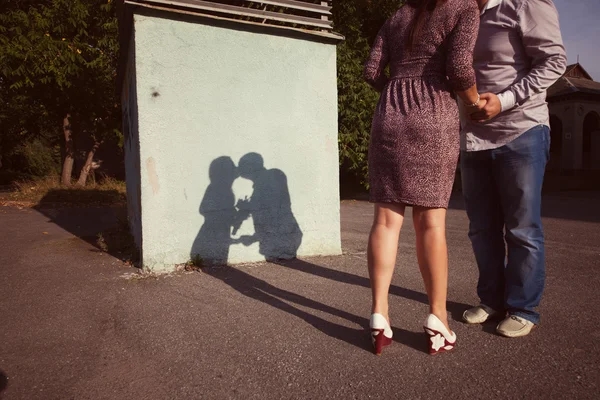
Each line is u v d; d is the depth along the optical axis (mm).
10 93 14898
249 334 2320
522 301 2305
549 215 8273
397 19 2145
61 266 3811
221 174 3715
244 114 3775
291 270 3613
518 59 2309
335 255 4211
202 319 2539
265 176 3889
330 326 2424
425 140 1990
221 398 1708
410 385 1779
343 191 15141
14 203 10523
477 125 2420
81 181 15562
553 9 2227
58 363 2018
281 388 1774
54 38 12594
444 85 2041
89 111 14727
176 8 3617
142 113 3430
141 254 3590
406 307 2707
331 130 4148
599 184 20188
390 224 2096
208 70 3627
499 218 2504
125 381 1850
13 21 11742
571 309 2637
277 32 3855
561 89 24828
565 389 1724
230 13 3707
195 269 3584
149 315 2607
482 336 2268
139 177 3533
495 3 2320
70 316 2605
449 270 3633
